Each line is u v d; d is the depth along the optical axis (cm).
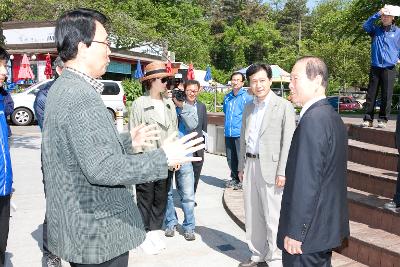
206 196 687
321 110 241
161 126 436
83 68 185
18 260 412
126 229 185
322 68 249
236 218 547
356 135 680
